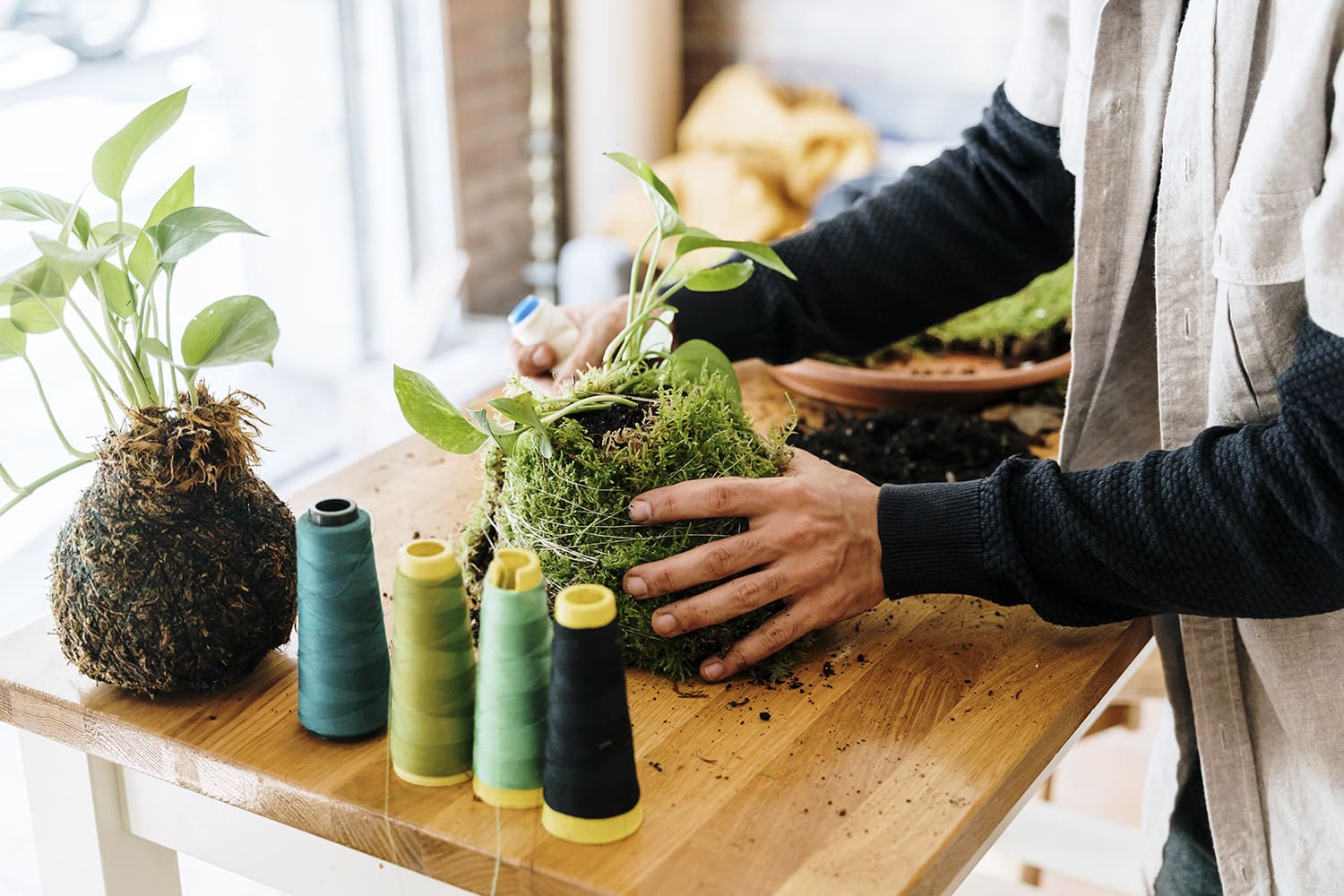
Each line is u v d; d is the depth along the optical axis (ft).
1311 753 3.59
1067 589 3.37
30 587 7.75
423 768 2.92
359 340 10.75
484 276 11.83
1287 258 3.02
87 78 8.03
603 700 2.67
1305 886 3.69
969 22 11.32
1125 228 3.64
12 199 3.03
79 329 7.98
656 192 3.51
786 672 3.45
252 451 3.22
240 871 3.39
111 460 3.07
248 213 9.47
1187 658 3.73
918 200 4.33
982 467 4.61
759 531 3.30
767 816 2.87
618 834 2.76
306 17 9.58
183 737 3.12
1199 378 3.54
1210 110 3.26
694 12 12.31
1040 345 5.24
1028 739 3.17
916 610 3.79
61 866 3.61
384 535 4.07
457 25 10.62
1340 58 2.83
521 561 2.76
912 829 2.83
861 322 4.47
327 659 3.01
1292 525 3.02
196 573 3.09
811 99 12.10
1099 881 5.15
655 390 3.52
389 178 10.56
